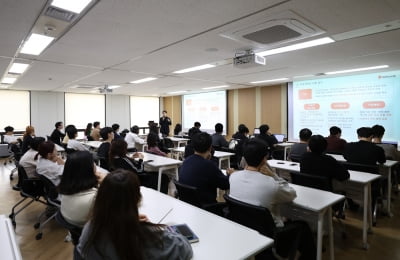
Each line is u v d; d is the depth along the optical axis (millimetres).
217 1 2168
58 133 6875
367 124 6090
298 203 1960
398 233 3029
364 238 2676
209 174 2207
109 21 2592
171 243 1022
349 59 4391
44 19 2518
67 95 9938
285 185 1855
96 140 7422
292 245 1824
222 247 1263
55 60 4309
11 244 1311
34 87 8203
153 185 3633
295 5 2250
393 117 5703
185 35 3035
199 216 1655
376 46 3557
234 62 3855
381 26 2771
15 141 7172
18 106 9008
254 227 1698
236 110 9125
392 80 5688
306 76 6348
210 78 6438
